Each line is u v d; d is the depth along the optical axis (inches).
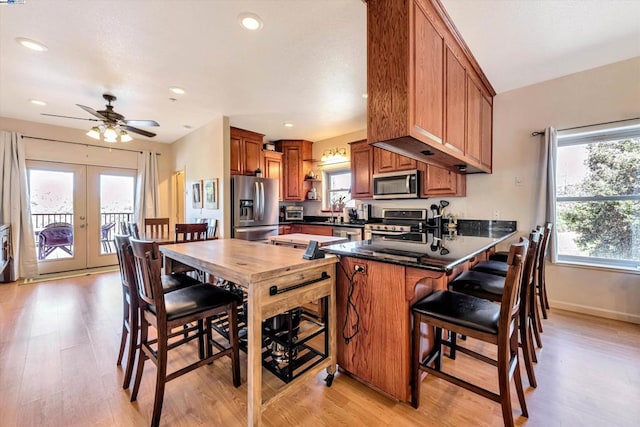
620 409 59.9
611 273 106.7
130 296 68.3
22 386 68.3
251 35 85.8
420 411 60.2
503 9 75.5
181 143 214.5
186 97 134.7
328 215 221.0
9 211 163.0
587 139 114.0
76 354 83.4
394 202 175.0
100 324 104.3
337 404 62.7
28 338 93.0
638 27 83.7
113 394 65.8
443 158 90.5
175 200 231.1
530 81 119.6
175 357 82.2
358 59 100.2
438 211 150.6
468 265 92.4
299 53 96.1
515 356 60.4
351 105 146.5
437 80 73.9
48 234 180.5
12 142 164.2
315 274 66.4
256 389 53.3
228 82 118.7
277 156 215.9
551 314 111.1
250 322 53.3
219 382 70.6
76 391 66.7
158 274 56.2
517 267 49.6
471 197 139.9
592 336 92.6
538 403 62.0
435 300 62.3
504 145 129.6
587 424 56.0
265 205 187.6
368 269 68.0
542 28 83.9
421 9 65.9
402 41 61.2
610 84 105.7
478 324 53.3
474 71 104.4
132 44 90.0
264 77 114.1
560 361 78.2
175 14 75.9
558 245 121.3
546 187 116.3
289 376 61.7
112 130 130.0
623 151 107.3
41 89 124.4
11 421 57.1
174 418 58.6
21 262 167.8
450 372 74.4
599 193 112.3
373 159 170.4
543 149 117.9
